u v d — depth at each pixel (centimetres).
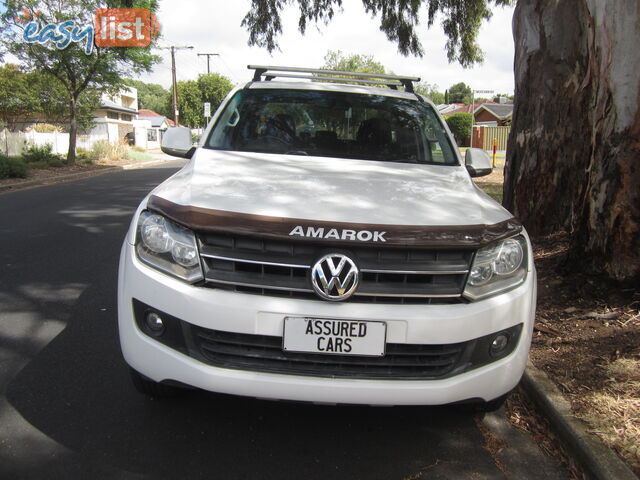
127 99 5534
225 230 232
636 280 388
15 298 460
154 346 239
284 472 244
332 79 447
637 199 377
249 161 324
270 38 1138
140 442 260
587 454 253
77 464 241
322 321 228
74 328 396
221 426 277
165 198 258
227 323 228
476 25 1121
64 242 690
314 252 232
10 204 1070
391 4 1160
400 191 283
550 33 575
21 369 329
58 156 2236
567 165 586
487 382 244
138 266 244
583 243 423
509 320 246
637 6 352
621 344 347
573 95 571
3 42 1825
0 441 254
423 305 235
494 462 262
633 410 284
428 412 304
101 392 305
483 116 5262
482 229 248
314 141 373
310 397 230
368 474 247
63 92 2262
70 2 1847
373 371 236
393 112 402
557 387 310
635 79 362
